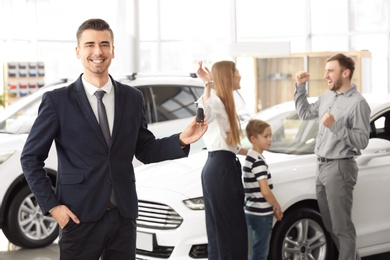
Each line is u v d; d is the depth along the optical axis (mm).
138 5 14688
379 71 16922
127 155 3967
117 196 3900
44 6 16906
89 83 3955
